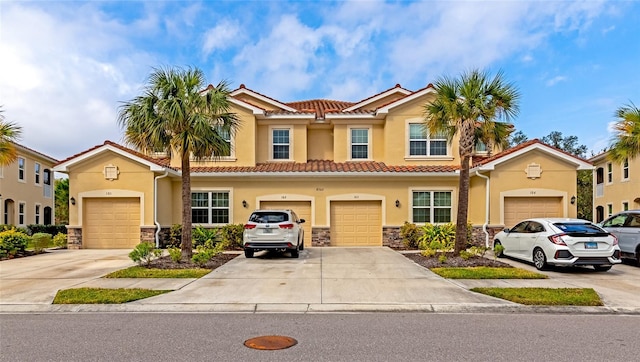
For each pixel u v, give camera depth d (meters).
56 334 6.67
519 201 18.36
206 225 19.56
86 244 18.89
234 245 18.44
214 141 13.50
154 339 6.38
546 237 12.47
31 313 8.18
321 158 22.20
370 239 19.81
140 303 8.65
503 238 14.86
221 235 18.48
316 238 19.45
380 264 13.62
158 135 12.77
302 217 19.77
